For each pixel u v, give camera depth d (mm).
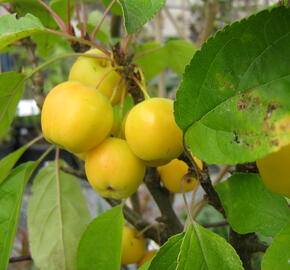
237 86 100
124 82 143
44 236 177
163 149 120
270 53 97
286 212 138
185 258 112
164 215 168
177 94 104
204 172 127
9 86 153
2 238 146
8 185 158
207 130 104
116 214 154
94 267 150
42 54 211
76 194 188
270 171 113
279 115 94
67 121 124
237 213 138
